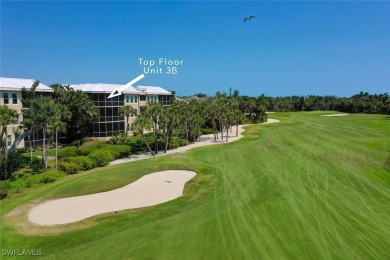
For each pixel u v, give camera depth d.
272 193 28.36
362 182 31.34
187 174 37.31
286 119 108.88
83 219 24.42
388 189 29.12
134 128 50.97
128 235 20.73
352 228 20.89
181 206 26.55
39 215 25.42
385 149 47.69
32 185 33.56
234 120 68.75
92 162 42.69
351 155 44.28
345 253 17.67
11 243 20.28
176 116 54.22
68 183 34.03
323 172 35.47
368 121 92.00
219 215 23.67
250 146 55.28
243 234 20.23
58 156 48.84
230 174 35.91
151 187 32.62
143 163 43.91
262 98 111.38
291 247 18.41
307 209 24.36
